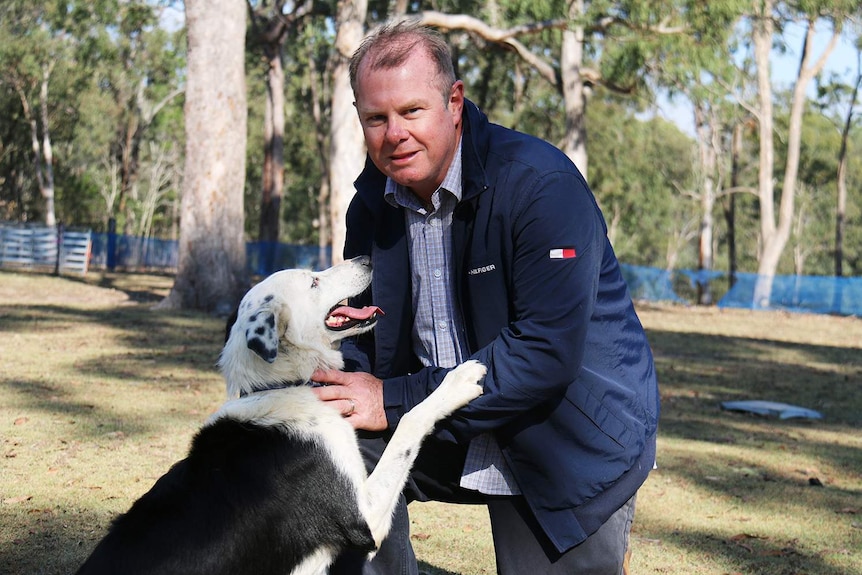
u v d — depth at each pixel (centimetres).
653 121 5244
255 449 308
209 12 1712
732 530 545
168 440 686
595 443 298
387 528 314
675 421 889
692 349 1614
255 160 5525
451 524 536
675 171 5669
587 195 298
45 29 4272
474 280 304
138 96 4947
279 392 325
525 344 289
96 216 5934
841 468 715
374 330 349
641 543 515
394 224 329
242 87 1748
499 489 314
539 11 1822
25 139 5291
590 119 4391
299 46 3794
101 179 6134
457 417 302
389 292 334
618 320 310
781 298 3400
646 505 593
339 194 1708
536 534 309
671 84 2392
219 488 299
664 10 1920
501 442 304
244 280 1783
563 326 287
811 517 576
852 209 6594
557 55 2898
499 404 293
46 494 539
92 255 3588
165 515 291
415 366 344
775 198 6425
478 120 307
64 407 789
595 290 293
